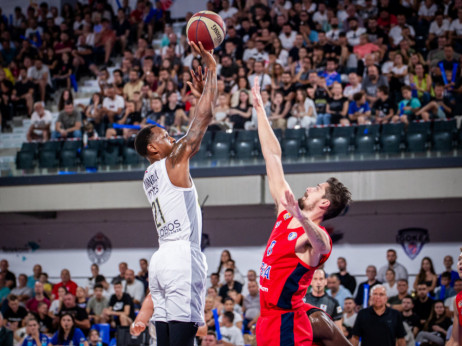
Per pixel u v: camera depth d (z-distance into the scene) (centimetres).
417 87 1149
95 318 980
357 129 1102
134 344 788
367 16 1355
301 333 344
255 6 1407
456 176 1015
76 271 1294
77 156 1194
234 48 1364
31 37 1586
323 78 1185
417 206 1139
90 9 1597
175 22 1559
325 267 1169
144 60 1385
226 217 1236
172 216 337
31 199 1184
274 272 344
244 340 870
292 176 1075
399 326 673
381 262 1145
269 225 1213
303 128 1114
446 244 1119
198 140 338
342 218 1172
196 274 333
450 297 942
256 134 1127
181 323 327
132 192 1141
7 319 1031
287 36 1355
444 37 1209
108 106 1301
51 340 872
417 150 1051
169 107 1223
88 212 1298
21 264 1321
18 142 1360
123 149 1173
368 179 1048
